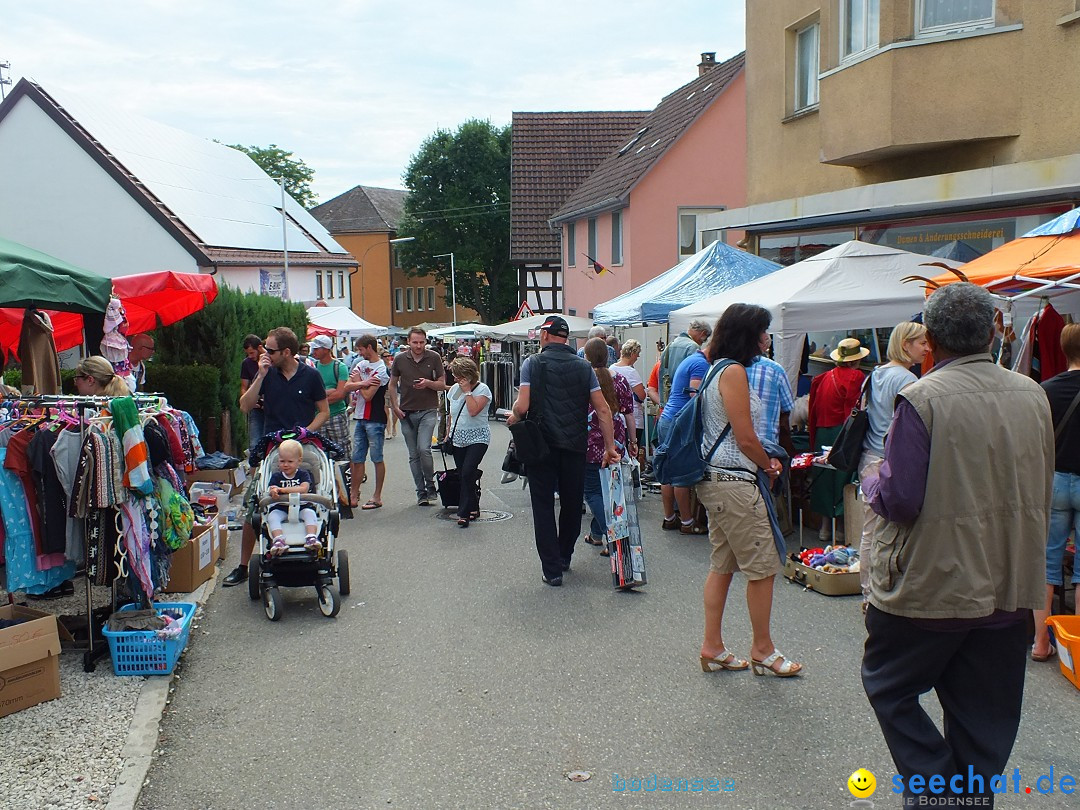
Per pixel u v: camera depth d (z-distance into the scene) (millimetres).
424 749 4461
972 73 10680
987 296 3334
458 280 63406
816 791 3938
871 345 12008
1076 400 5160
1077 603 5418
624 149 33250
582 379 7270
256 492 7133
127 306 11625
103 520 5582
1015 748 4273
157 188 26344
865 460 6250
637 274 27406
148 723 4777
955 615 3207
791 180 15148
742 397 4938
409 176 62031
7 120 24578
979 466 3209
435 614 6652
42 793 4039
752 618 5191
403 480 13312
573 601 6863
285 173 67875
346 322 28484
